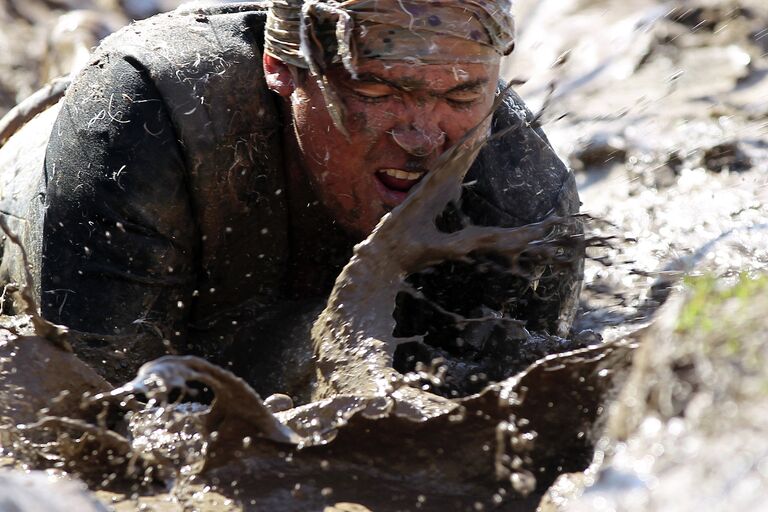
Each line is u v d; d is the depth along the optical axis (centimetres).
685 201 1894
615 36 2736
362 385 1004
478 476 914
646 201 1930
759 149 2044
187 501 901
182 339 1244
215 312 1274
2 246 1402
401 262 1084
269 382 1145
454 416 910
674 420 802
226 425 907
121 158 1180
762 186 1912
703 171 2020
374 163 1160
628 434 838
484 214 1258
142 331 1195
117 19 3092
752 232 1708
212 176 1191
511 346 1191
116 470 932
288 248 1272
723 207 1841
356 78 1113
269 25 1191
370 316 1058
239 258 1248
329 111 1139
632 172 2059
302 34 1131
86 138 1200
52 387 984
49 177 1232
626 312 1463
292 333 1177
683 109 2273
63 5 3225
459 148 1102
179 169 1182
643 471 787
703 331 828
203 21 1266
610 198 1978
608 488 792
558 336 1287
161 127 1181
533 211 1273
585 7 2983
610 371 888
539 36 2903
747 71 2402
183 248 1207
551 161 1321
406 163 1145
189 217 1202
